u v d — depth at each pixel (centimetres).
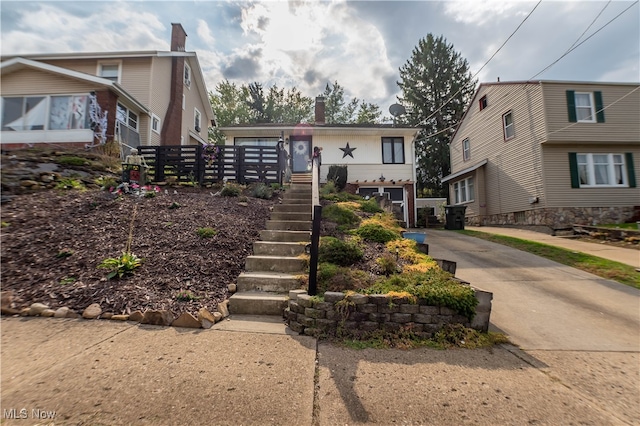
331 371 241
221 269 416
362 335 303
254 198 739
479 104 1645
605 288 484
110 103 1101
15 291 334
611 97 1191
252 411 188
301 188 881
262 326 322
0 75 1134
